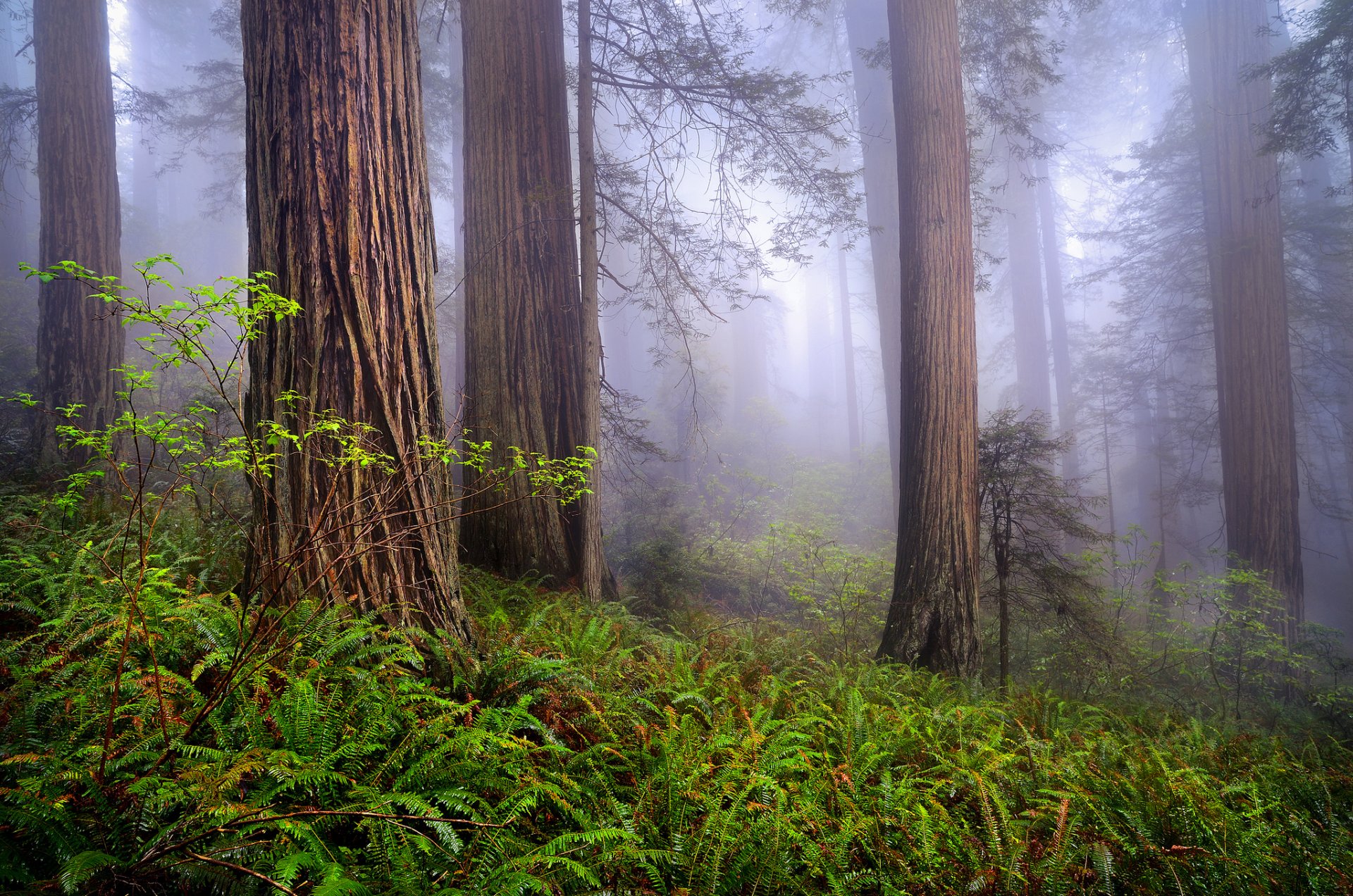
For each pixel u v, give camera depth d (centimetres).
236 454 266
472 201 785
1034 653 897
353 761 271
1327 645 1038
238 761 242
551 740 331
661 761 334
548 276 772
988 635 898
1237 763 493
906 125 802
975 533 749
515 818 260
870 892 310
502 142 773
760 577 1151
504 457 721
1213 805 381
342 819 256
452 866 245
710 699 450
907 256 793
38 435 808
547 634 483
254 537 360
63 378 827
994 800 355
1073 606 789
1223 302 1280
